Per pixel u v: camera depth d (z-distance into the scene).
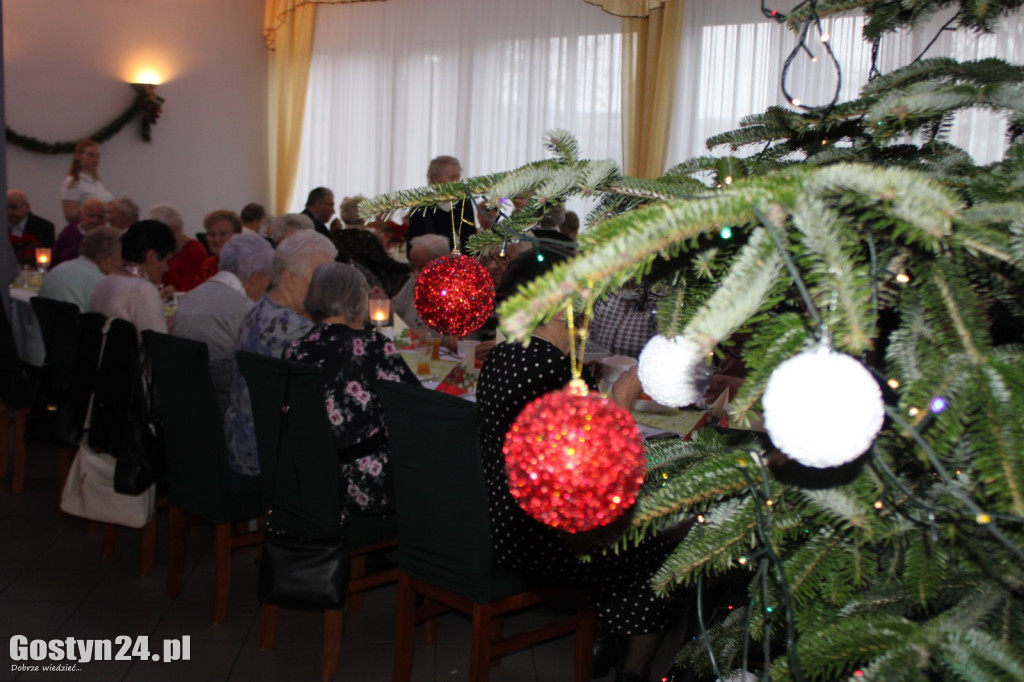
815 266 0.70
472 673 2.21
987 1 0.99
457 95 8.89
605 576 2.22
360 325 2.74
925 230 0.67
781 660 0.85
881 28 1.10
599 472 0.73
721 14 7.36
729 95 7.40
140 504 3.01
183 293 5.07
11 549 3.39
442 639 2.87
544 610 3.11
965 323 0.80
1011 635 0.80
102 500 3.02
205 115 9.62
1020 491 0.71
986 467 0.73
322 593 2.41
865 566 0.93
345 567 2.44
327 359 2.56
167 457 2.94
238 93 9.89
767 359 0.77
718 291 0.70
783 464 0.98
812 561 0.95
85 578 3.17
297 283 2.96
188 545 3.50
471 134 8.85
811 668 0.81
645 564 2.23
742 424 0.76
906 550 0.92
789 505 1.01
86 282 4.01
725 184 1.01
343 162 9.75
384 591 3.21
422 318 1.27
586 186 0.98
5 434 4.14
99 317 3.20
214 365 3.34
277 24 9.91
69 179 7.11
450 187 1.14
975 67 0.99
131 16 8.92
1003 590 0.85
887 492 0.89
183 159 9.48
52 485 4.12
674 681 1.46
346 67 9.62
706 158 1.14
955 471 0.85
